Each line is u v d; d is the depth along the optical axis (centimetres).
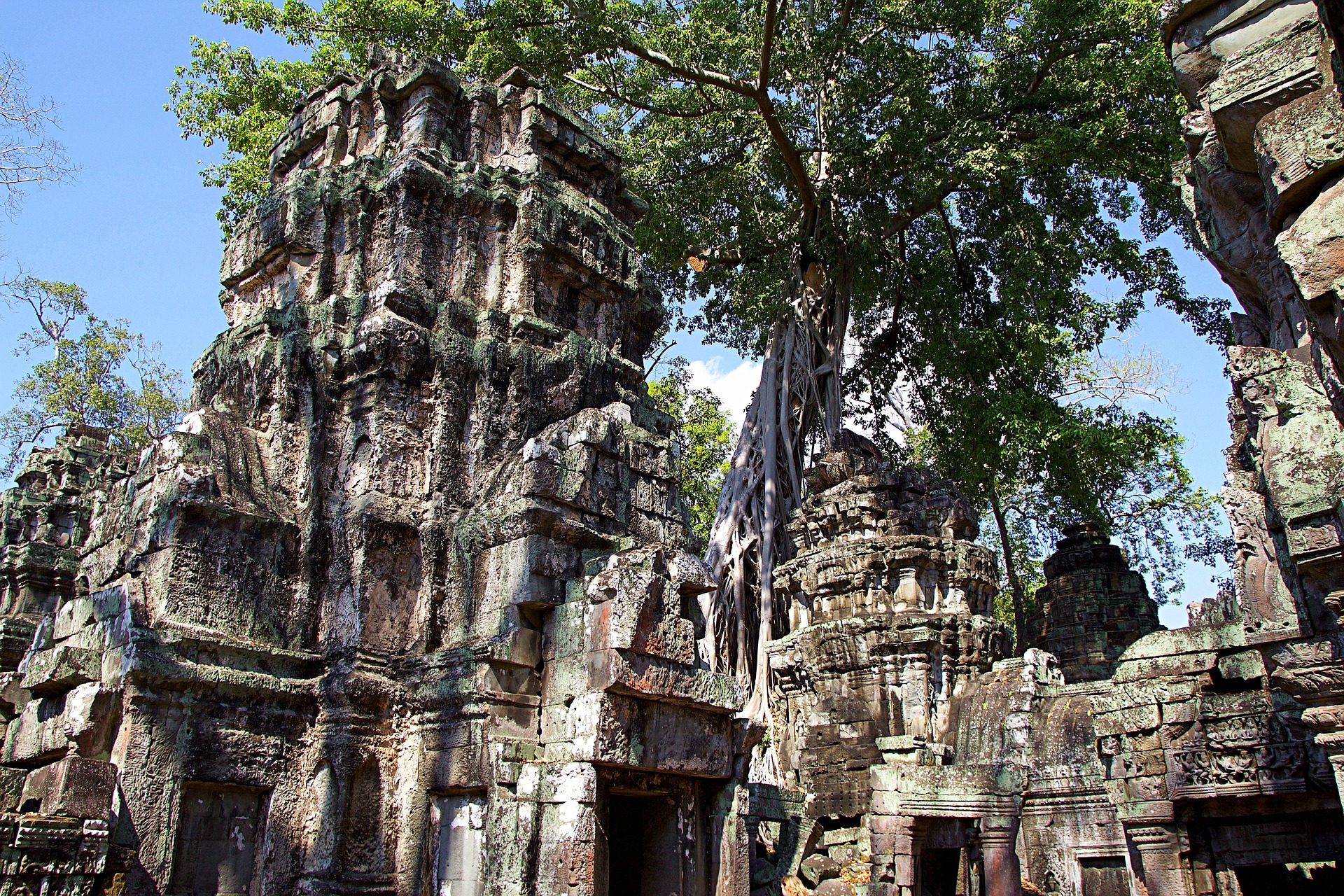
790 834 1736
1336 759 780
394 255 1262
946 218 2898
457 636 1091
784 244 2791
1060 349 2650
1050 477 2516
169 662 966
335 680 1052
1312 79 620
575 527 1088
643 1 2622
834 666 1862
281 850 995
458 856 978
